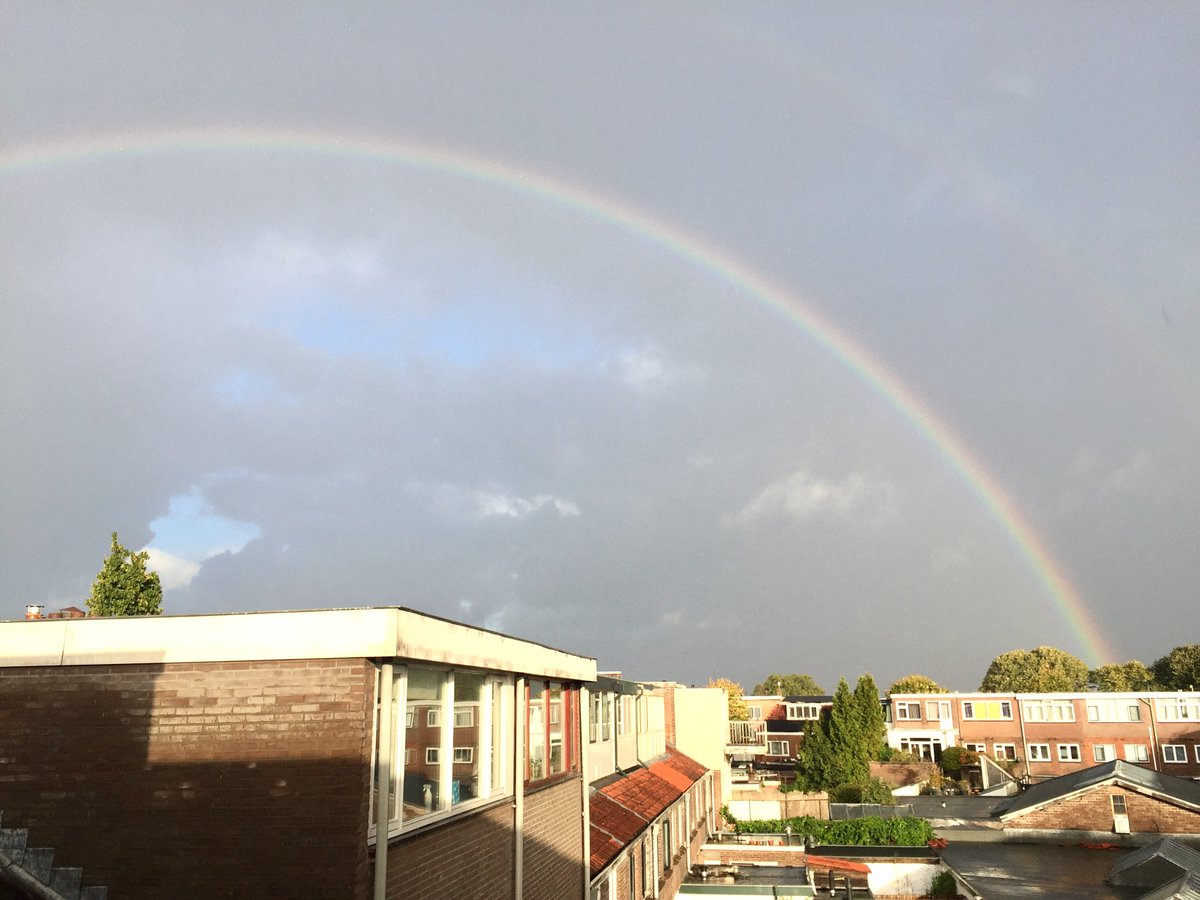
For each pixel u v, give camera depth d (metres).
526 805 16.56
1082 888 36.53
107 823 10.59
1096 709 81.06
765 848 41.59
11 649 11.16
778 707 108.81
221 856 10.28
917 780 70.94
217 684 10.73
